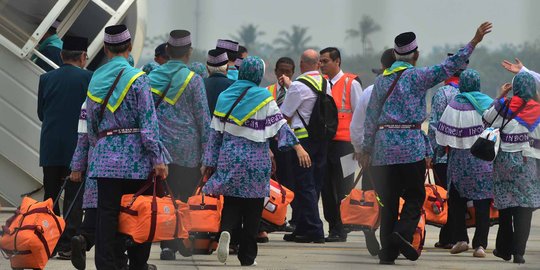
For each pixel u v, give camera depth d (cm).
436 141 3222
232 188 2723
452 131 3162
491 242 3888
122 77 2217
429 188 3284
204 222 2862
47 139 3027
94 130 2258
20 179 4388
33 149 4331
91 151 2528
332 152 3684
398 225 2798
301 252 3241
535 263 3025
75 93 3038
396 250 2881
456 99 3178
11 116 4306
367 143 2836
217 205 2892
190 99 2883
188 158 2883
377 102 2812
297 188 3616
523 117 3006
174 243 2914
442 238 3497
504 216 3075
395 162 2783
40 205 2358
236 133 2730
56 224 2355
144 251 2352
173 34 2848
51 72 3067
